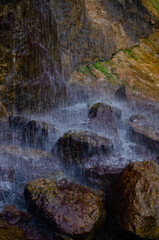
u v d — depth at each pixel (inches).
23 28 197.5
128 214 119.8
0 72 193.2
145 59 378.0
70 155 175.2
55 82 240.1
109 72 329.4
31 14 205.3
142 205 119.4
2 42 187.9
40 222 121.2
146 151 195.6
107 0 359.9
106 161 173.9
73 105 261.6
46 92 229.1
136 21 419.8
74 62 300.7
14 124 196.2
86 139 174.1
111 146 182.5
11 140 184.7
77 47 299.0
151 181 125.3
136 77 334.0
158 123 227.3
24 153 168.6
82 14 300.4
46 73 227.1
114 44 360.5
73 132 178.5
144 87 318.0
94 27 321.7
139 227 117.3
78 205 120.7
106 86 303.3
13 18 187.9
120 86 311.9
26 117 215.5
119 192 129.1
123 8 386.6
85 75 308.3
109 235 125.0
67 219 115.2
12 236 101.0
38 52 215.2
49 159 172.2
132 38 398.0
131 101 284.4
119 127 235.8
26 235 113.1
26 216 124.1
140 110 270.8
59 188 129.7
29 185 130.9
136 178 127.3
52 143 190.4
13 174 146.4
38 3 211.5
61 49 268.2
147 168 132.1
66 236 113.4
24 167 157.0
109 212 132.6
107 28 343.0
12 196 136.8
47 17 226.2
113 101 284.0
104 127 207.0
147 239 118.9
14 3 187.6
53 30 239.5
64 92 254.7
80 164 170.7
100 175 161.6
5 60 192.9
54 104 242.7
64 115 234.5
